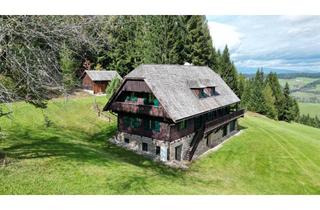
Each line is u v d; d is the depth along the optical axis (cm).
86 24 1421
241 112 3959
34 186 1305
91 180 1499
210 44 5816
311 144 3672
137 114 2708
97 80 4931
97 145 2764
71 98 4184
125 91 2719
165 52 4994
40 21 1304
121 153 2603
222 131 3506
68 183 1404
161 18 4906
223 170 2508
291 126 5972
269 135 3809
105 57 5538
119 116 2881
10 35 1214
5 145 2044
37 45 1390
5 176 1357
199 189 1866
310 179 2462
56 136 2695
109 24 1573
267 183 2314
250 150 3097
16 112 3206
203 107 2845
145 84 2509
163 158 2525
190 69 3378
